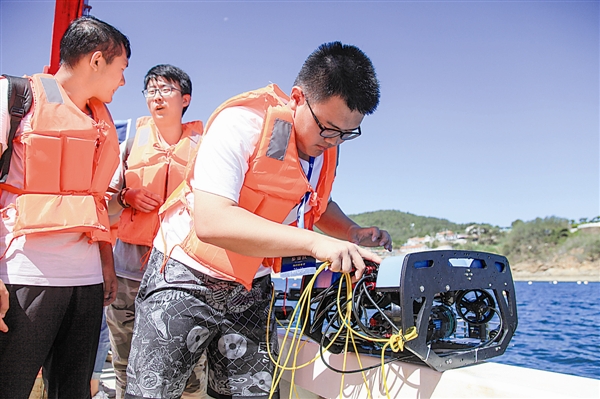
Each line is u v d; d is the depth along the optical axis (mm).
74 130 1621
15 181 1553
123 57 1783
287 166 1361
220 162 1242
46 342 1540
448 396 1282
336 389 1617
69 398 1668
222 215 1182
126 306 2377
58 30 3131
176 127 2650
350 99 1247
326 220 1870
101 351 2555
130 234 2396
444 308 1423
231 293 1456
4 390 1468
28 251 1520
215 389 1546
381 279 1304
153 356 1362
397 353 1438
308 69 1306
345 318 1423
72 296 1629
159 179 2496
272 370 1548
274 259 1594
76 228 1592
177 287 1408
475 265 1422
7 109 1513
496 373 1288
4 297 1385
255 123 1328
